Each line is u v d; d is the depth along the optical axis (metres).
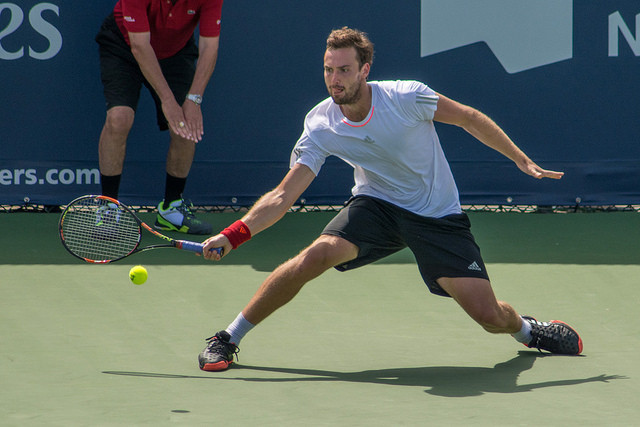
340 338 15.07
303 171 13.72
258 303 13.39
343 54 12.91
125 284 18.42
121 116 22.50
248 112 26.31
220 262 20.62
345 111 13.61
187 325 15.74
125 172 26.14
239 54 26.05
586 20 26.47
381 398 11.91
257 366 13.49
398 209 13.82
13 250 21.39
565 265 20.59
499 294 18.25
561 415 11.22
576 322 16.30
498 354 14.27
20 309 16.47
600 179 27.05
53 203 26.06
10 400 11.70
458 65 26.55
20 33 25.38
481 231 24.48
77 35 25.56
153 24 22.27
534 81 26.66
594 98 26.75
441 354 14.23
